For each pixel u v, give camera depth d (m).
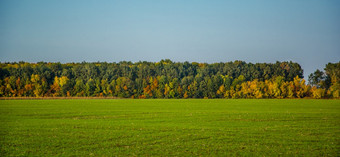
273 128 34.75
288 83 138.75
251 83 142.50
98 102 89.69
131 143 26.61
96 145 25.83
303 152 23.70
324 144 26.33
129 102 90.75
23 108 63.38
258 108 66.06
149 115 49.62
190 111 57.44
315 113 52.47
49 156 22.53
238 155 22.92
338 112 54.66
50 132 31.61
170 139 28.20
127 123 39.06
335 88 125.88
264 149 24.59
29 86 139.12
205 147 25.25
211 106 72.88
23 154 22.95
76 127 35.16
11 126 35.69
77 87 143.50
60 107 67.19
